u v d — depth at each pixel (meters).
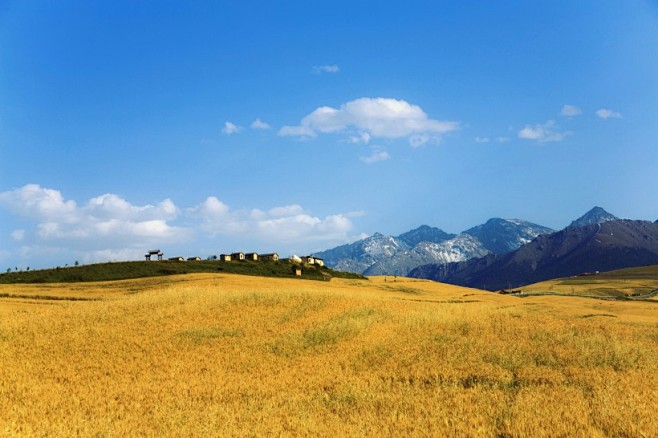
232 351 34.75
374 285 131.38
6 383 26.34
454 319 43.91
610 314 59.50
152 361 32.12
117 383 26.84
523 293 159.25
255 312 48.16
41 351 34.41
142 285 93.56
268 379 27.44
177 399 23.23
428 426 17.48
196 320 44.81
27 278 110.00
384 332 39.38
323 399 22.81
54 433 17.66
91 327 41.84
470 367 28.44
